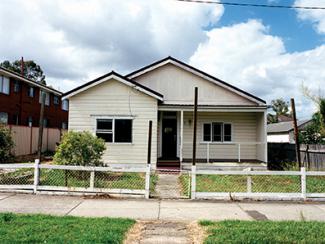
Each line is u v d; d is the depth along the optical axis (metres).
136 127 16.98
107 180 12.16
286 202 9.54
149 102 17.08
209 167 17.02
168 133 19.23
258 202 9.49
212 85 19.47
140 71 19.33
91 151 12.54
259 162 17.89
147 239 5.95
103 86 17.11
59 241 5.51
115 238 5.77
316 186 11.70
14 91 27.55
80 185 10.84
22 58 35.06
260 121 18.36
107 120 17.05
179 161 17.56
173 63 19.27
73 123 16.98
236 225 6.80
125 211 8.14
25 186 10.16
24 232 5.97
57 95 36.38
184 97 19.39
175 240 5.91
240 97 19.41
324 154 15.33
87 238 5.69
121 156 16.89
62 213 7.82
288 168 15.61
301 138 21.77
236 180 12.88
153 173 14.58
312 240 5.82
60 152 12.35
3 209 8.05
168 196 10.05
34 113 31.25
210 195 9.70
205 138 19.36
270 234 6.15
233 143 19.11
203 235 6.20
